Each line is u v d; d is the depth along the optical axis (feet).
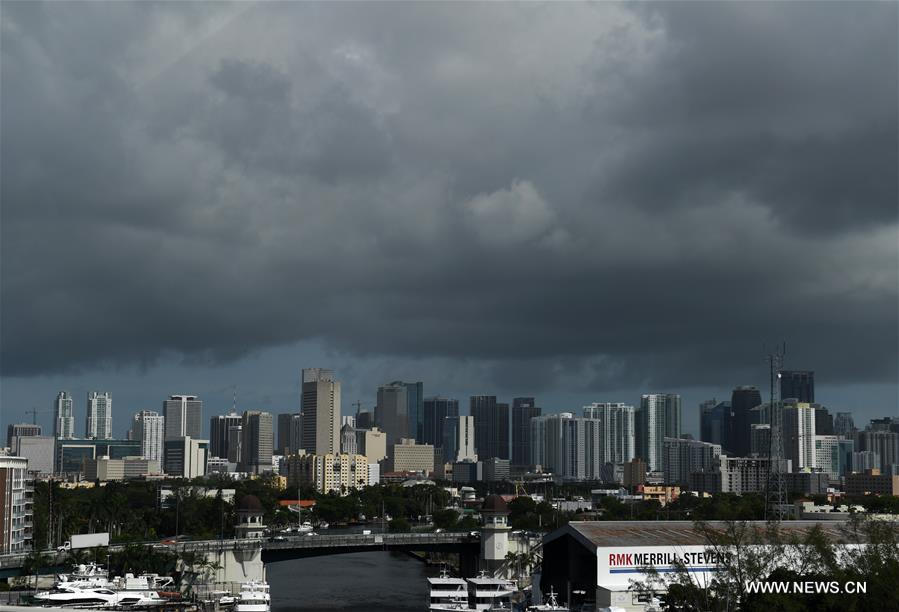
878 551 642.22
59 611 276.00
